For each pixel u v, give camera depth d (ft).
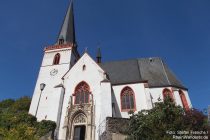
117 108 120.26
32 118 103.96
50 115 110.42
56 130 105.50
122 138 77.82
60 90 119.55
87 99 116.98
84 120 109.81
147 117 69.31
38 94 139.85
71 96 118.42
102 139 88.69
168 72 146.30
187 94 131.03
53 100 116.26
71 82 124.77
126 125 81.05
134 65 153.38
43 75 149.89
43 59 161.17
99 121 103.91
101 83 116.16
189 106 124.36
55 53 163.12
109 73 145.79
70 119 110.01
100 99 112.68
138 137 67.05
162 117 66.08
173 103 70.95
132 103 121.19
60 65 153.89
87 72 126.52
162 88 129.08
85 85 122.11
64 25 193.67
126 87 127.65
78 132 108.27
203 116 65.62
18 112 113.80
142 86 125.80
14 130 69.10
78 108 111.86
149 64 153.58
